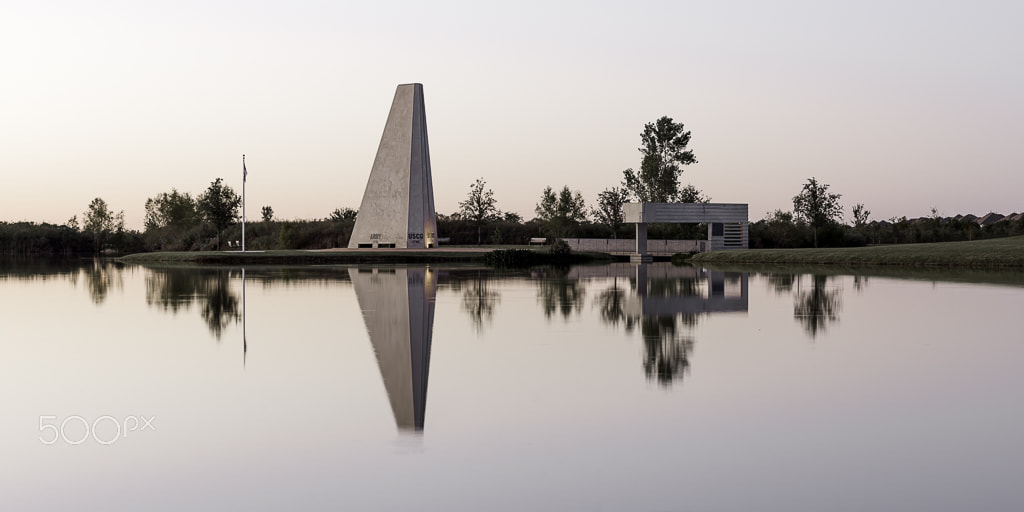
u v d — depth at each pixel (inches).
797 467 349.7
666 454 369.4
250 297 1144.8
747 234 2701.8
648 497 315.6
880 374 546.0
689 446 381.4
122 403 470.6
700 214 2628.0
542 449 377.1
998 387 502.0
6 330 782.5
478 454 370.9
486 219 3939.5
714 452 371.9
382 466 355.3
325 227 3577.8
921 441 386.3
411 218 2847.0
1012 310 933.8
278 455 371.9
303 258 2452.0
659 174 3590.1
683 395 484.4
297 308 984.3
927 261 2059.5
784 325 807.7
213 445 388.5
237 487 330.6
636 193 3627.0
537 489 325.1
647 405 460.4
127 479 342.0
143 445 389.1
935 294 1155.3
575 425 417.7
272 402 471.5
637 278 1601.9
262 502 314.0
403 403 467.5
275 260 2433.6
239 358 615.8
